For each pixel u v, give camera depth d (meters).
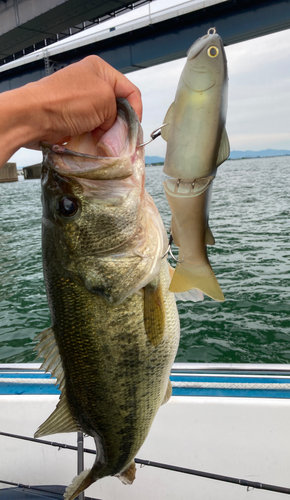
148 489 0.63
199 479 0.61
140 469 0.63
